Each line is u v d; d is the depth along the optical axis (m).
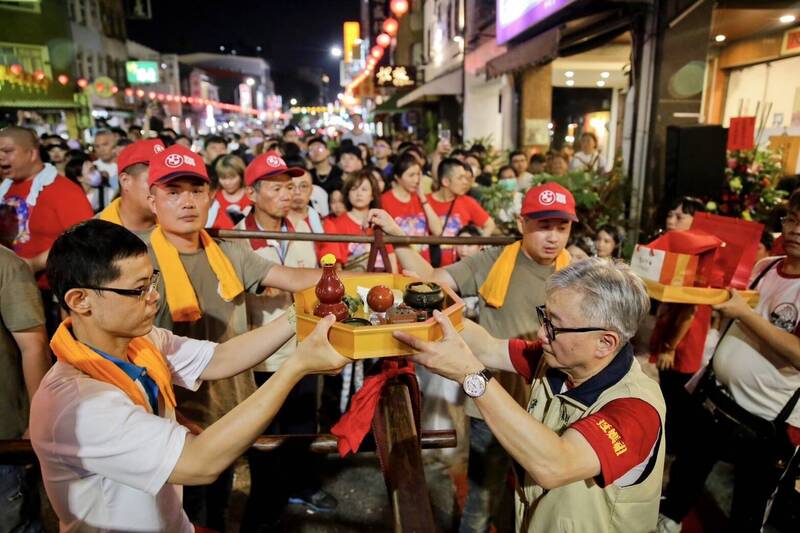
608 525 1.61
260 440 1.83
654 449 1.57
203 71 54.84
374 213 2.76
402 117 27.70
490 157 9.55
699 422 2.61
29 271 2.23
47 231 3.70
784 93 7.18
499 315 2.63
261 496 2.69
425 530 1.23
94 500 1.38
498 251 2.78
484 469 2.53
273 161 3.17
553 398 1.72
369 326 1.40
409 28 25.06
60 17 21.80
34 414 1.35
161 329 1.84
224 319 2.45
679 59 5.64
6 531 2.16
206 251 2.40
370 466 3.46
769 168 5.30
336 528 2.94
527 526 1.75
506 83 11.76
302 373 1.39
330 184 6.14
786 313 2.39
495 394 1.38
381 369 1.75
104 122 16.64
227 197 4.72
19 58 19.55
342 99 42.53
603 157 13.04
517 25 8.72
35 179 3.70
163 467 1.27
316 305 1.68
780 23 6.85
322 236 2.65
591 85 12.57
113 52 28.52
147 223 2.53
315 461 3.49
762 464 2.37
